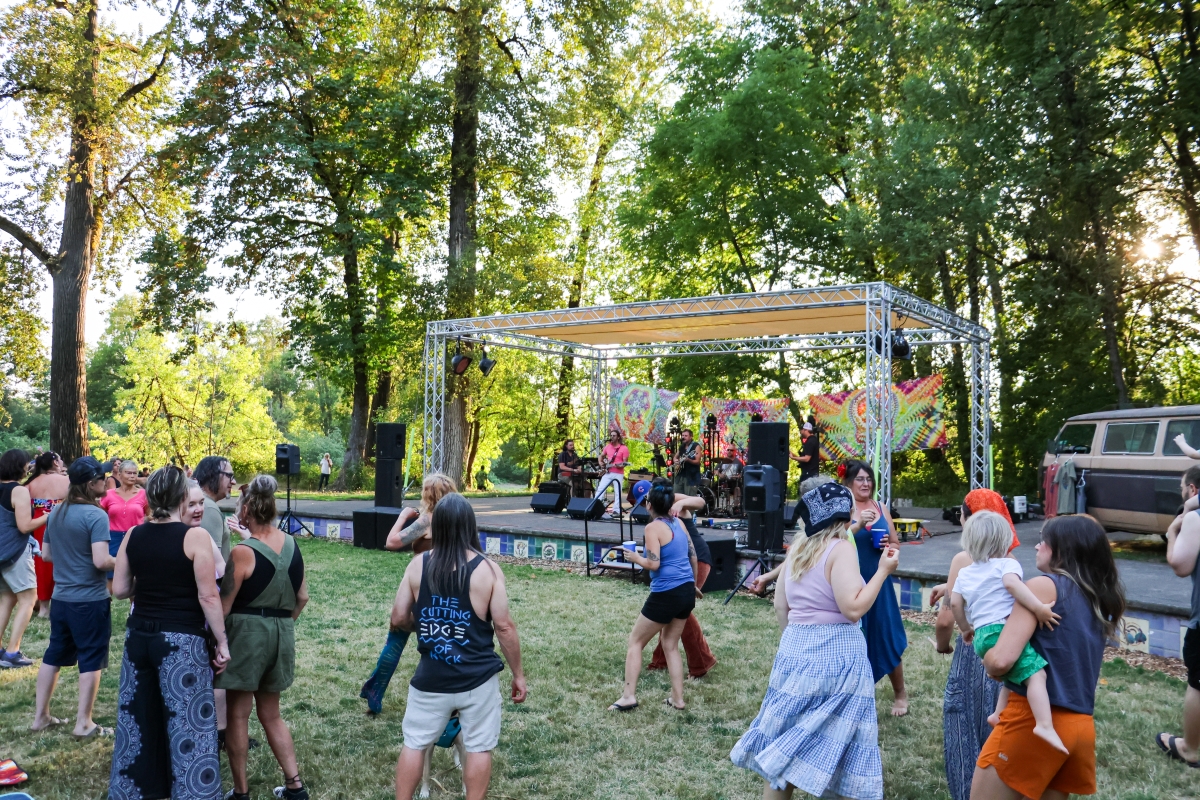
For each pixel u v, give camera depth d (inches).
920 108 674.8
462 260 816.9
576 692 223.8
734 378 880.3
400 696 218.1
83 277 721.0
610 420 741.9
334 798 158.4
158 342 1363.2
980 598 122.5
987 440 560.4
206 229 810.2
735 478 587.5
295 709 207.8
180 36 738.8
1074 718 110.7
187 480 141.7
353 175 840.3
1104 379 712.4
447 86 803.4
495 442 1290.6
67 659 190.5
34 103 671.8
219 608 138.2
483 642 132.6
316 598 340.5
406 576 142.7
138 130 729.6
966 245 660.1
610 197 1057.5
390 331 886.4
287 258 853.8
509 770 172.9
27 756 174.9
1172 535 180.4
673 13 931.3
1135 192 627.2
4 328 759.7
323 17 791.1
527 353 1117.1
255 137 750.5
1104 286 636.1
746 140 815.7
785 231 864.9
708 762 177.5
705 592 355.9
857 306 468.8
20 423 1758.1
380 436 499.2
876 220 683.4
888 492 421.7
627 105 957.8
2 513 235.5
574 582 382.9
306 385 2404.0
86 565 185.3
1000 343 789.2
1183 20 591.5
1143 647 269.6
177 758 132.5
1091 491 442.0
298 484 1350.9
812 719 125.0
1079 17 588.7
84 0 692.1
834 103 878.4
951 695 146.5
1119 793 161.9
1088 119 596.1
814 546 132.0
